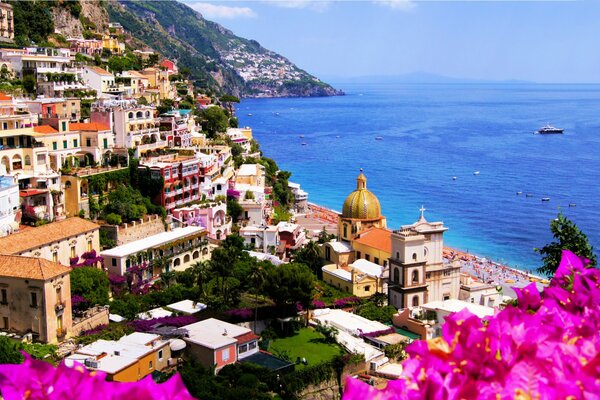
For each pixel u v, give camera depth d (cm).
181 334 9938
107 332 10131
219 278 12631
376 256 14925
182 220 15725
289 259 16575
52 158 14562
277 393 9569
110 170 15162
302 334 11556
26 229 11762
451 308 12194
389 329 11850
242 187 19688
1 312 9762
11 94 17550
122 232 13775
